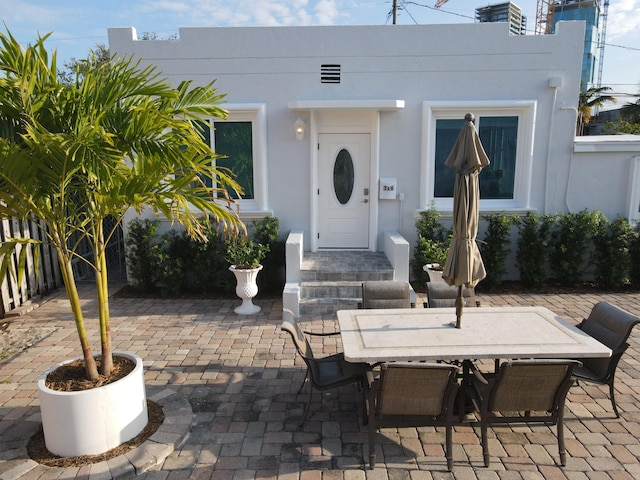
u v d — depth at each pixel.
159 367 5.52
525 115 8.48
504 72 8.32
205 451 3.93
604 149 8.58
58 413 3.67
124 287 9.09
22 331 6.80
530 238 8.49
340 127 8.66
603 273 8.60
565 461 3.72
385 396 3.60
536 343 4.09
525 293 8.46
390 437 4.12
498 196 8.95
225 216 4.01
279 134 8.51
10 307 7.60
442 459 3.82
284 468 3.71
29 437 4.02
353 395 4.88
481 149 4.29
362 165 8.80
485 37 8.22
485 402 3.71
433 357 3.85
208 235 8.28
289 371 5.41
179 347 6.12
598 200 8.81
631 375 5.22
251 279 7.42
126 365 4.24
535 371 3.55
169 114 4.05
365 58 8.28
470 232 4.36
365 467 3.72
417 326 4.54
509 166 8.79
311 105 8.05
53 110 3.52
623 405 4.60
